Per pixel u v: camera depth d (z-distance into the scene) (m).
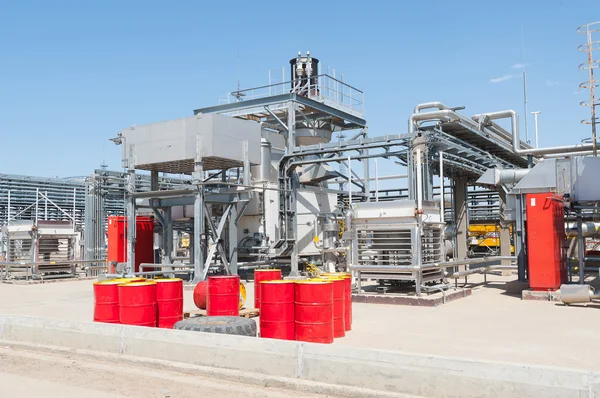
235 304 10.82
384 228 15.13
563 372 5.45
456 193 26.19
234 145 20.12
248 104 26.25
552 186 15.32
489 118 20.45
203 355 7.70
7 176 37.75
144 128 20.67
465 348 8.45
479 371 5.85
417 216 14.61
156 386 6.92
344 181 29.02
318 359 6.77
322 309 8.70
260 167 24.27
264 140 24.44
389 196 34.34
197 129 19.44
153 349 8.21
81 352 8.82
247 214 24.22
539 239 14.38
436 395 6.02
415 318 11.64
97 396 6.45
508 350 8.26
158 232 28.22
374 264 15.45
